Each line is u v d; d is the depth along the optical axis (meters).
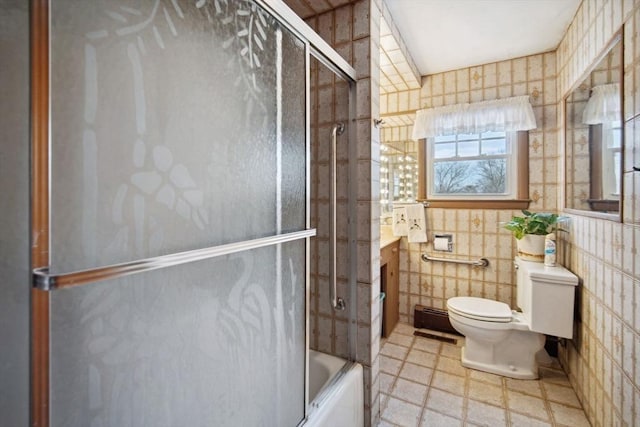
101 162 0.52
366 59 1.54
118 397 0.56
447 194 2.76
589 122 1.68
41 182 0.45
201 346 0.71
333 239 1.52
